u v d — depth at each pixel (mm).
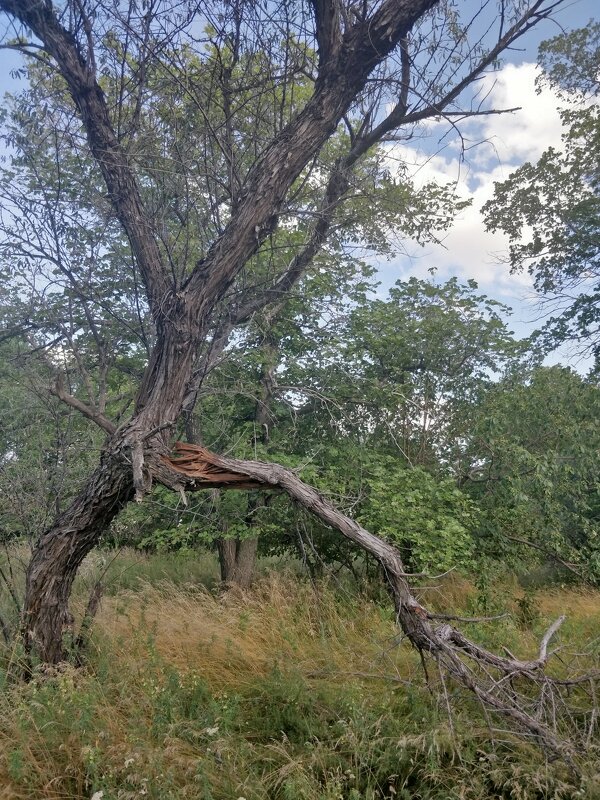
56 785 3324
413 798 3496
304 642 5414
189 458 3982
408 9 4016
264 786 3422
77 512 4344
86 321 5910
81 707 3695
